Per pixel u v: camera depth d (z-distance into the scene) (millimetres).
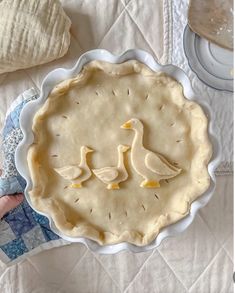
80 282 1043
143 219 835
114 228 833
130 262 1034
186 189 833
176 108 819
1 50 948
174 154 824
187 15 955
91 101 816
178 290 1039
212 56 967
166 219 825
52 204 821
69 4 1009
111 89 815
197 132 819
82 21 1007
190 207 833
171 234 836
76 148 820
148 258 1032
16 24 947
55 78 802
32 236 1003
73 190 830
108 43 1004
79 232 819
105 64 792
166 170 815
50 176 828
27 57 960
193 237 1021
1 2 965
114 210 831
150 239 823
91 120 816
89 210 832
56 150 823
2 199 950
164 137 821
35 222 996
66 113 820
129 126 809
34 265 1038
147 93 816
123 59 799
